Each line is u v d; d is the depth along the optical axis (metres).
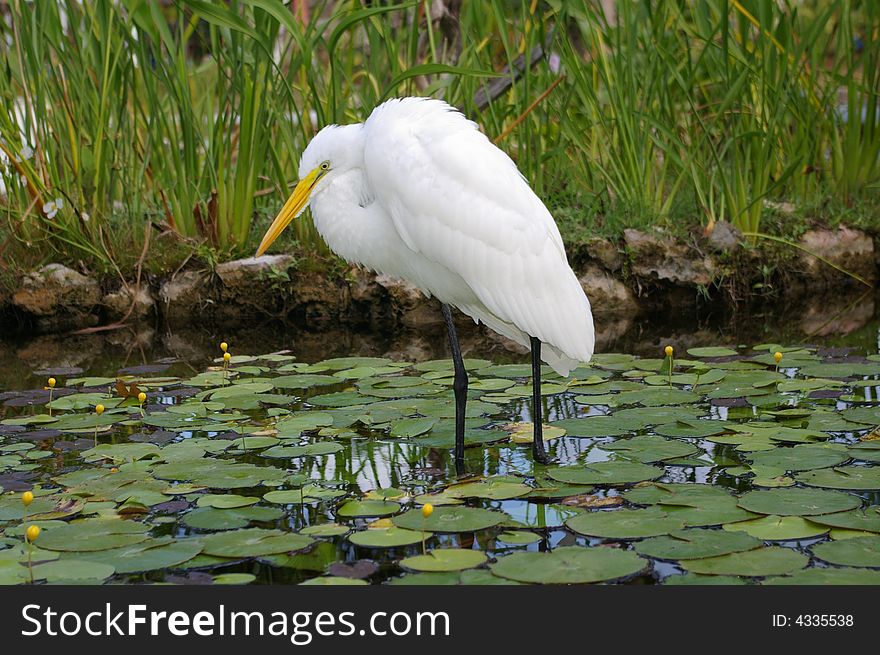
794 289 14.60
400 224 8.43
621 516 6.89
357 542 6.64
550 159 15.36
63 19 17.03
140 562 6.28
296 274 13.95
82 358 12.08
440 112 8.45
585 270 14.02
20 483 7.83
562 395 10.12
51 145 13.80
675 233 14.19
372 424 9.33
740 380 10.11
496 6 13.38
